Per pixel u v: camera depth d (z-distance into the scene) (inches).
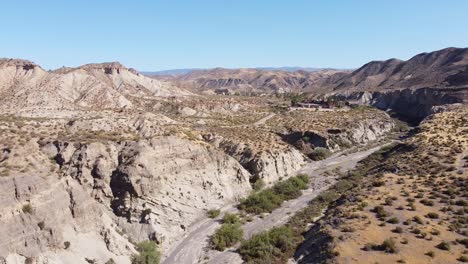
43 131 2512.3
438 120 4306.1
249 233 2174.0
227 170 2805.1
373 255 1551.4
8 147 1945.1
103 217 1967.3
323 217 2219.5
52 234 1617.9
